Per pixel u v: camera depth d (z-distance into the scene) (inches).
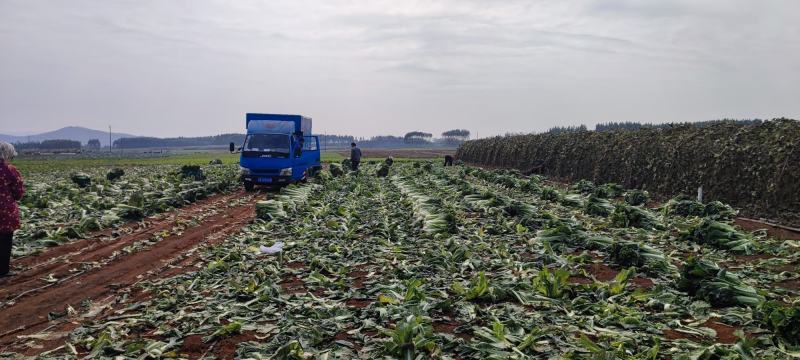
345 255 456.8
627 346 241.8
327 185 1060.5
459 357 239.6
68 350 255.0
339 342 253.3
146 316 300.4
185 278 389.1
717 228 488.1
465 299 321.4
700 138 843.4
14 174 402.3
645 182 989.2
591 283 362.3
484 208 695.7
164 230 603.2
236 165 1978.3
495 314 287.6
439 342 249.3
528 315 284.5
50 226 578.6
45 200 718.5
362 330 273.4
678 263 428.5
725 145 769.6
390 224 595.5
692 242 491.8
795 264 407.2
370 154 4094.5
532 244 482.9
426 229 553.9
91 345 260.4
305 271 404.8
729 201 747.4
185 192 874.1
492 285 329.7
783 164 645.3
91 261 450.3
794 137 653.9
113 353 248.1
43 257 462.9
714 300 309.3
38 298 351.3
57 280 392.8
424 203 709.3
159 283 377.4
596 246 468.1
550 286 324.8
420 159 2851.9
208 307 313.1
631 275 377.1
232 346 256.8
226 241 530.6
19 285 380.5
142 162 2780.5
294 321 280.4
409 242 513.0
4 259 401.1
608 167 1136.8
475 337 259.8
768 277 366.6
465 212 705.0
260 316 298.0
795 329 245.9
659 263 390.9
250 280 368.5
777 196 652.7
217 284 368.8
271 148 1037.8
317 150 1363.2
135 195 733.3
